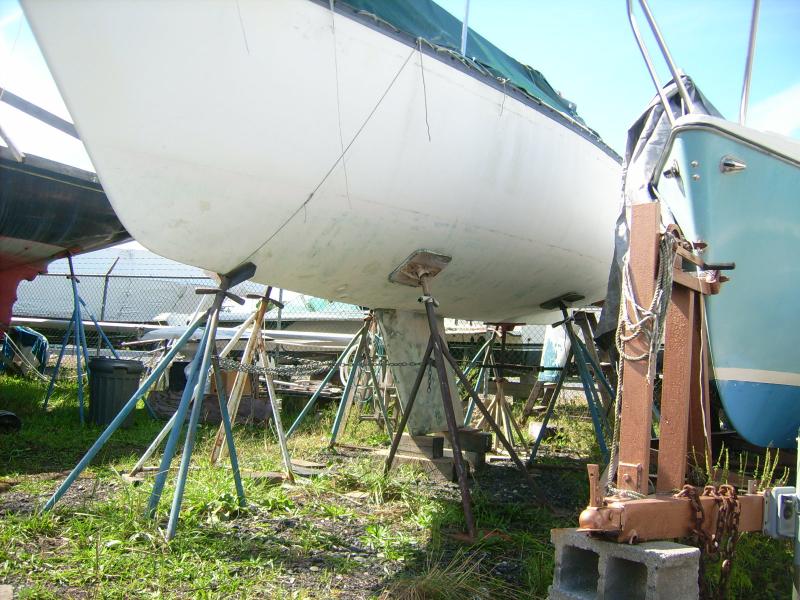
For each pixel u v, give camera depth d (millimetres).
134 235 3262
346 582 2539
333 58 3141
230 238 3379
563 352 7645
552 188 4371
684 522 2119
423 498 3785
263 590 2402
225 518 3240
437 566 2650
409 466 4590
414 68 3443
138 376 6258
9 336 8953
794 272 3262
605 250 5176
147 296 12977
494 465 5266
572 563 2078
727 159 3072
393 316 4953
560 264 4855
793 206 3221
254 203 3268
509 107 3955
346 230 3611
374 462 4652
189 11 2748
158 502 3105
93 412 6016
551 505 3766
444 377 3641
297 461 4789
